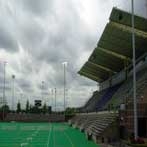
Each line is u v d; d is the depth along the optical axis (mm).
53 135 38656
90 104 78562
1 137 35719
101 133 30812
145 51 44125
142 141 23234
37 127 57094
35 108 109625
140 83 39031
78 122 59969
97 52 49969
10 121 86750
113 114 35844
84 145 27125
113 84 66750
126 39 40344
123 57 49312
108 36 41219
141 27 35594
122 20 35344
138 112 30062
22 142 29906
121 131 31734
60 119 88312
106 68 62062
